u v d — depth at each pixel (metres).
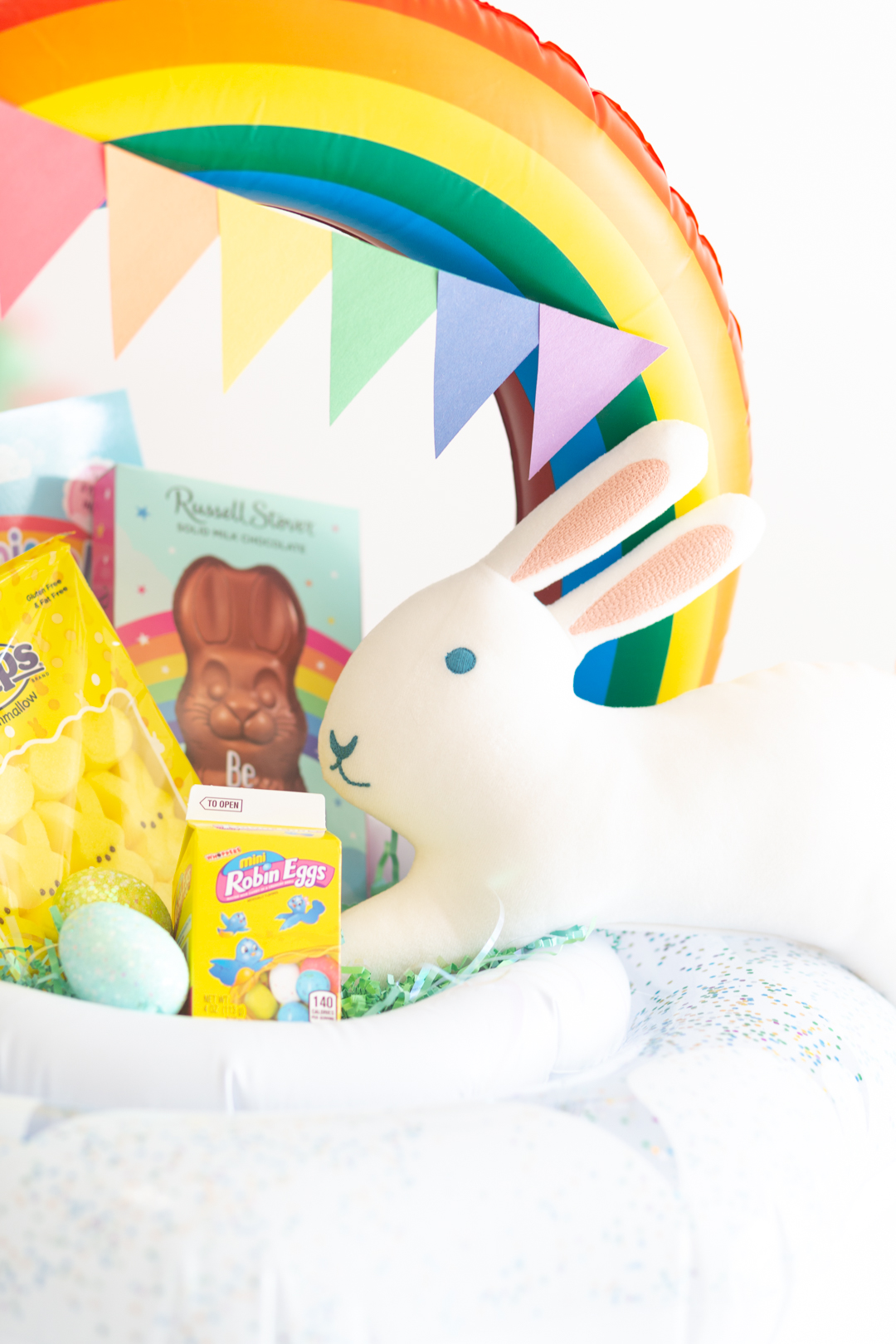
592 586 0.99
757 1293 0.75
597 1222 0.72
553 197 0.95
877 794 0.97
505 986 0.86
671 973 0.97
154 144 0.88
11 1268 0.69
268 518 1.09
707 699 1.00
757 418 1.39
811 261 1.40
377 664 0.96
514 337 0.95
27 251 0.86
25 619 0.90
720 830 0.95
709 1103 0.78
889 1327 0.84
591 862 0.95
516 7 1.28
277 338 1.24
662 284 0.99
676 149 1.34
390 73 0.89
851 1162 0.81
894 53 1.40
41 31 0.84
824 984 0.92
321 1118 0.74
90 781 0.91
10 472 1.03
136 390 1.18
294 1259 0.68
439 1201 0.71
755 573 1.40
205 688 1.04
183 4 0.85
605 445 1.04
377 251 0.90
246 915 0.84
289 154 0.90
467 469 1.32
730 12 1.35
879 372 1.43
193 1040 0.77
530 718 0.95
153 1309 0.68
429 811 0.96
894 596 1.45
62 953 0.82
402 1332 0.69
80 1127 0.72
